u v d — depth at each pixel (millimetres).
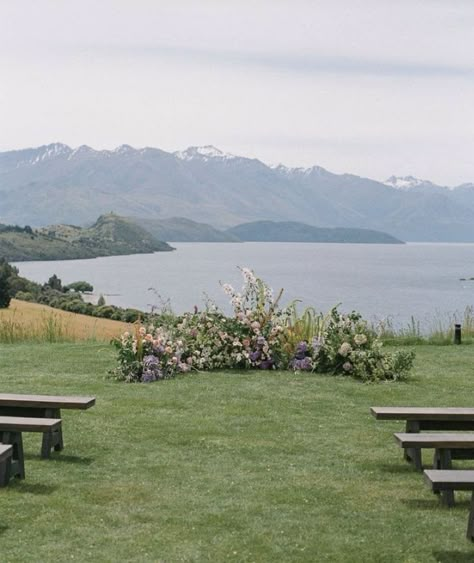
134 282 135250
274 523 5855
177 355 12602
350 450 8000
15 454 6879
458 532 5707
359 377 12328
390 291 119562
